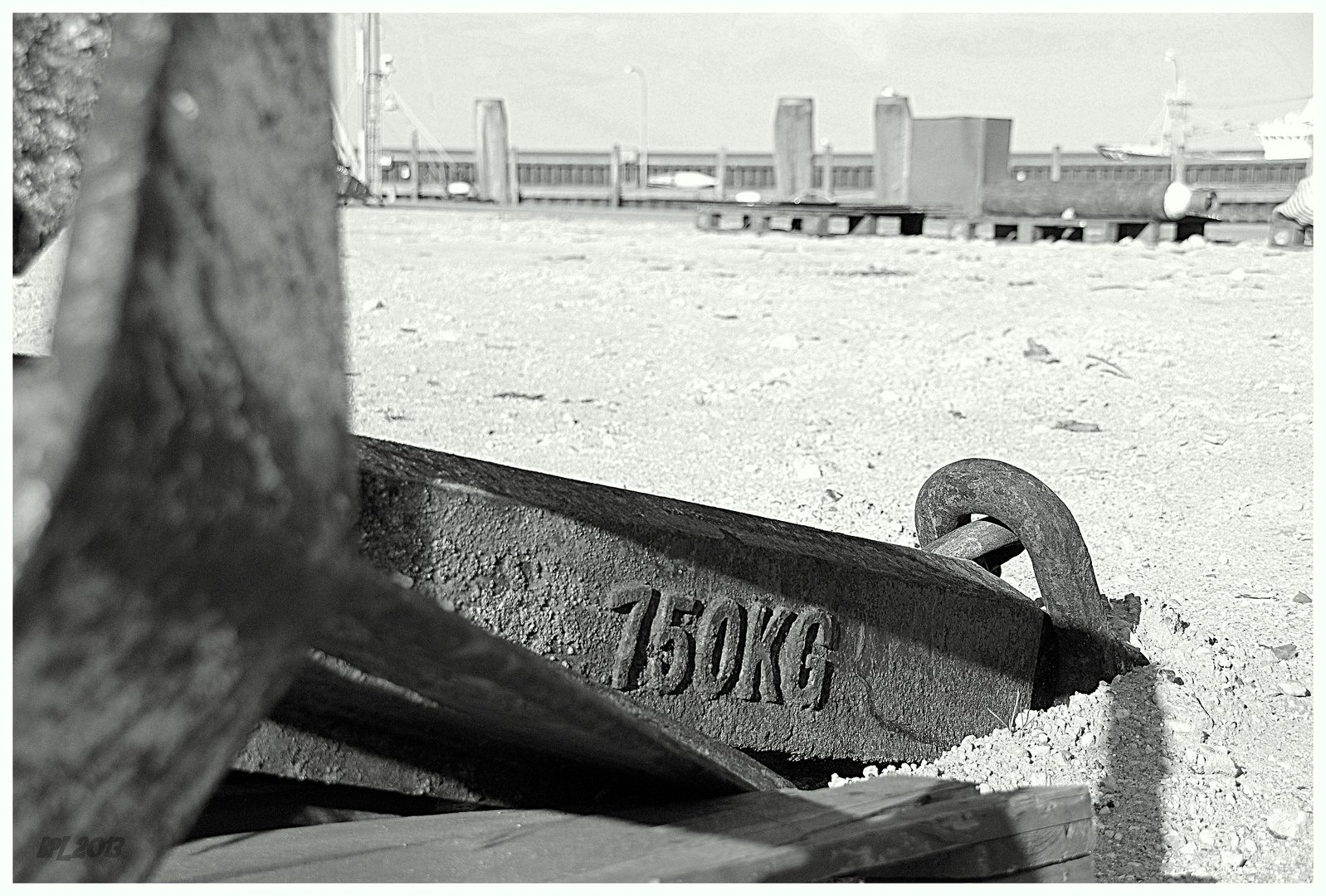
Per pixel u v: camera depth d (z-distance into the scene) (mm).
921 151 24469
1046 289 14883
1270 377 9625
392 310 12742
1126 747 3314
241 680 1027
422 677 1812
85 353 826
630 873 1802
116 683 933
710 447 7461
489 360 10156
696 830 2076
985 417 8414
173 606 933
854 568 3004
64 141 1636
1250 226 25703
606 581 2588
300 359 1024
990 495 3621
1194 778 3207
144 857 1042
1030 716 3406
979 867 2004
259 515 958
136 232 856
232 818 2312
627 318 12594
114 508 852
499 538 2441
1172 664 3648
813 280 15641
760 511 6055
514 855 2082
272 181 1018
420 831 2246
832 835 1918
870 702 3086
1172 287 14836
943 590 3203
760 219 24516
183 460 891
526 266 16906
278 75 1046
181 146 902
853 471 6934
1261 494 6488
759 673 2857
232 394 937
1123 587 4938
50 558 831
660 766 2215
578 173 39688
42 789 936
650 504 2723
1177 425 8180
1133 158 34125
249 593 981
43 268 11266
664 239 22281
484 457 7023
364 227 24109
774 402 8852
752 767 2459
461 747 2404
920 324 12234
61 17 1607
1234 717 3504
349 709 2281
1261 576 5113
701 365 10156
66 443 813
